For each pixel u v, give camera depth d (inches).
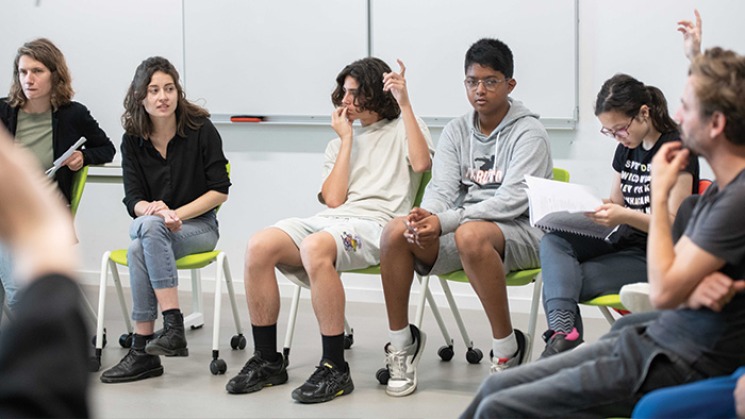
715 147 65.6
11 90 149.4
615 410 68.3
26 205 27.3
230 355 145.6
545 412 69.1
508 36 165.8
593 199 106.0
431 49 170.9
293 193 187.2
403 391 121.1
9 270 130.7
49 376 25.5
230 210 192.2
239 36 184.9
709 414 61.1
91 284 204.1
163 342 129.2
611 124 109.0
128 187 142.3
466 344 139.4
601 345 74.4
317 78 180.2
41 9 201.9
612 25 160.7
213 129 145.6
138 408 117.6
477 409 74.4
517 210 118.4
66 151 147.2
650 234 67.4
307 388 119.2
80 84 200.7
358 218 129.8
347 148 133.5
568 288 104.4
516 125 123.7
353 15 175.8
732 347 64.4
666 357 66.6
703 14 155.6
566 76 163.2
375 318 170.2
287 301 185.8
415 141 129.6
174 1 191.2
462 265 119.2
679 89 158.2
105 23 197.5
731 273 64.4
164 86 138.8
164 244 132.9
